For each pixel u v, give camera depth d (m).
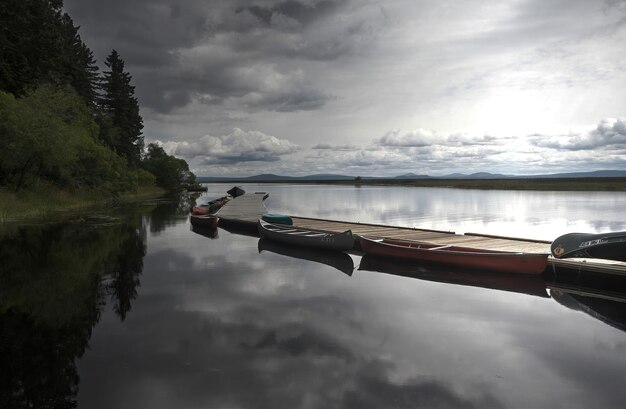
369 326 8.02
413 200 54.22
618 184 106.31
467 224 26.02
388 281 11.58
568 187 94.19
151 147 94.06
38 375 6.00
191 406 5.25
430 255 13.36
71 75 47.75
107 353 6.75
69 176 36.62
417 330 7.81
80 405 5.25
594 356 6.71
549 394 5.56
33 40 37.75
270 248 17.20
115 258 14.64
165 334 7.56
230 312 8.83
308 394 5.52
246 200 48.03
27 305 9.23
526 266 11.69
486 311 8.94
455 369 6.24
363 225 21.59
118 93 61.72
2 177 31.22
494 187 105.06
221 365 6.34
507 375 6.06
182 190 94.44
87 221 24.89
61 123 32.09
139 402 5.33
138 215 30.22
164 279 11.73
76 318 8.41
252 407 5.23
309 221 23.62
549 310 9.02
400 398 5.43
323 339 7.36
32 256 14.54
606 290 10.61
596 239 11.22
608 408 5.23
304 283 11.36
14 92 34.88
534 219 29.06
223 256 15.38
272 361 6.46
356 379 5.93
